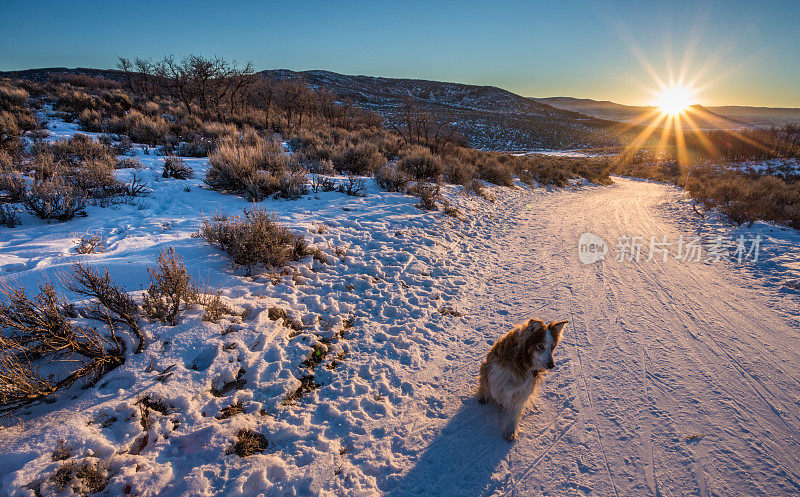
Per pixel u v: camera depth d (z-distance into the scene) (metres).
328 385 4.68
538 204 19.14
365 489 3.46
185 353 4.41
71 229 7.65
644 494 3.57
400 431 4.18
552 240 12.30
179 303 5.05
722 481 3.70
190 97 35.81
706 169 43.47
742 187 19.39
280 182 11.90
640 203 21.45
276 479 3.42
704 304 7.58
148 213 9.18
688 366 5.52
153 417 3.64
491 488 3.60
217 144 17.38
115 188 10.27
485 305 7.40
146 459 3.31
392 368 5.17
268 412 4.11
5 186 8.48
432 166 17.77
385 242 9.51
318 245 8.32
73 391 3.69
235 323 5.10
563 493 3.57
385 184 14.73
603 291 8.21
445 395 4.81
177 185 11.71
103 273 5.52
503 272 9.23
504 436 4.17
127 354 4.16
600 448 4.08
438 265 8.91
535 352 3.49
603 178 36.00
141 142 19.20
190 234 7.87
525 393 3.81
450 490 3.56
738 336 6.35
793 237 11.92
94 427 3.39
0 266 5.66
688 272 9.42
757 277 8.96
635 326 6.69
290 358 4.91
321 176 14.38
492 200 17.44
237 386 4.30
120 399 3.68
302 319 5.77
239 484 3.26
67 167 10.78
